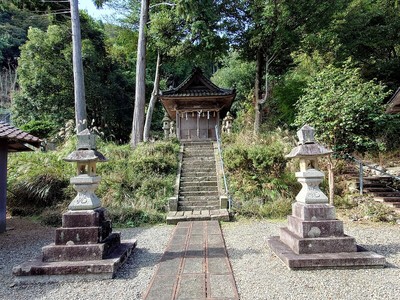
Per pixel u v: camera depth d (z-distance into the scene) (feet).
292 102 50.26
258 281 11.02
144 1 42.45
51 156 33.27
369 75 48.98
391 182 28.17
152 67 74.43
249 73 70.74
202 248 15.66
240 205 26.04
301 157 14.15
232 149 31.71
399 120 29.50
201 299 9.45
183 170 33.63
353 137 24.23
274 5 38.91
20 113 61.52
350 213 23.88
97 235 12.64
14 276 12.14
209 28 40.52
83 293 10.34
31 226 23.32
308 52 47.24
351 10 47.39
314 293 9.87
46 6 41.32
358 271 11.72
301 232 13.12
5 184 22.22
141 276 11.87
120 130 68.95
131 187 28.76
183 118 53.06
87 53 57.82
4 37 102.42
